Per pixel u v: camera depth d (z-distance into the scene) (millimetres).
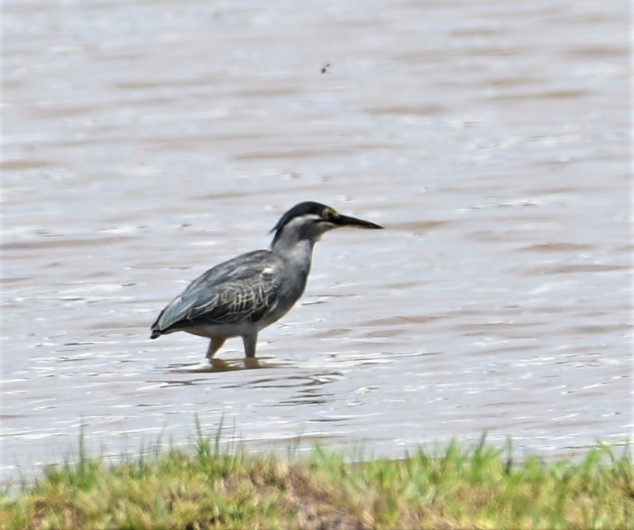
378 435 12250
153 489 8883
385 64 32250
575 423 12539
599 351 15164
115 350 15680
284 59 32906
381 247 20031
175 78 31312
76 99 29672
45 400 13867
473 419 12750
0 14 37844
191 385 14273
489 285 18031
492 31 34688
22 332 16406
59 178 24156
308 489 9047
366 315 16859
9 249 20031
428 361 14992
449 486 9148
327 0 39125
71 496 9008
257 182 23734
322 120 27844
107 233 20766
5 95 30156
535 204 22016
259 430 12523
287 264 15477
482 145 25781
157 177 24094
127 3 38906
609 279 18156
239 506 8727
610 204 21797
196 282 15305
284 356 15391
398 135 26688
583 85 29812
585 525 8609
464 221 21172
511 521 8648
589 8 36375
